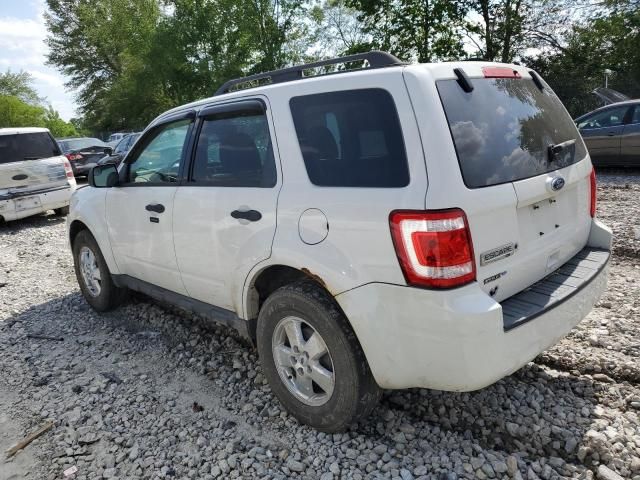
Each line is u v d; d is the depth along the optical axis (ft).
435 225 7.13
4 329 15.42
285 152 9.16
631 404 9.38
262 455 8.89
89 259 15.97
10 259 24.32
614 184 31.63
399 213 7.38
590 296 9.18
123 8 98.12
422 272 7.25
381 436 9.16
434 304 7.24
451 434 9.04
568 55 69.26
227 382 11.45
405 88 7.70
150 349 13.38
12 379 12.27
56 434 9.91
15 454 9.43
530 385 10.19
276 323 9.38
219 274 10.65
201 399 10.85
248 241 9.62
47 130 33.68
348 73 8.59
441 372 7.48
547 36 66.18
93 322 15.46
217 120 10.80
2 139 31.19
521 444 8.65
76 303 17.25
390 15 56.75
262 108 9.65
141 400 10.93
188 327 14.43
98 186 13.53
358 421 9.48
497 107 8.50
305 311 8.75
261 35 83.56
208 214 10.53
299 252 8.64
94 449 9.43
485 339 7.22
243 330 10.63
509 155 8.21
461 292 7.26
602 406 9.45
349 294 8.02
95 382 11.79
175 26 85.66
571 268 9.57
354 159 8.16
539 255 8.86
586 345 11.53
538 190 8.43
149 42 91.66
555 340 8.40
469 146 7.66
